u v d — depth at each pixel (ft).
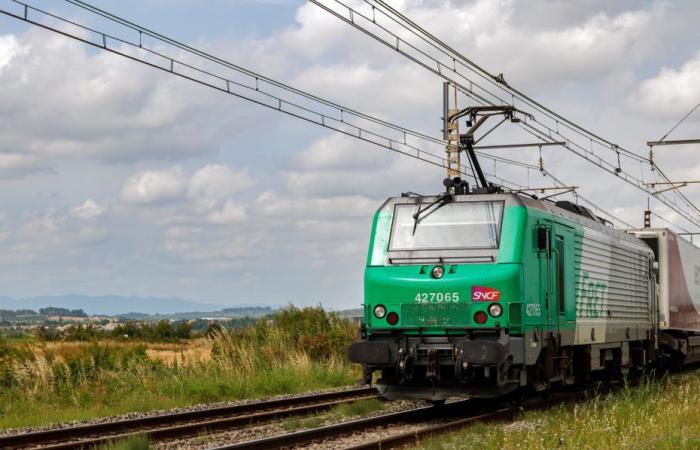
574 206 67.62
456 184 55.06
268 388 74.38
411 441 42.80
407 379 52.03
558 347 57.82
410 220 54.19
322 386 79.61
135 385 71.36
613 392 70.23
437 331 51.62
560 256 58.85
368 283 53.47
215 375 76.89
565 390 71.67
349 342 97.55
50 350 76.95
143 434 44.01
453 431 45.47
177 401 67.26
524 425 47.01
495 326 50.37
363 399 60.39
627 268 76.48
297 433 43.45
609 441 40.34
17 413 60.34
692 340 101.76
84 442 44.06
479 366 50.06
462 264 51.80
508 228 52.13
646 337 82.12
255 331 96.68
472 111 77.87
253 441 40.81
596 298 66.69
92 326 111.55
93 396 66.18
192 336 149.28
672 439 40.09
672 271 92.12
